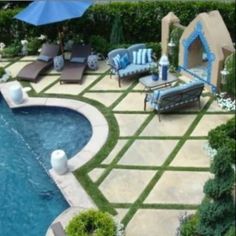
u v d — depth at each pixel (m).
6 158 14.92
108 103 17.14
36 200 13.00
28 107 17.36
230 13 20.59
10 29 21.89
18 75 18.98
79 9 18.88
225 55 16.56
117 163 13.90
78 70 18.88
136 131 15.40
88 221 10.84
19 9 21.78
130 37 21.70
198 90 15.77
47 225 12.09
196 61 18.48
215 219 9.75
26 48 21.33
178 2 20.70
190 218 10.98
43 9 18.47
